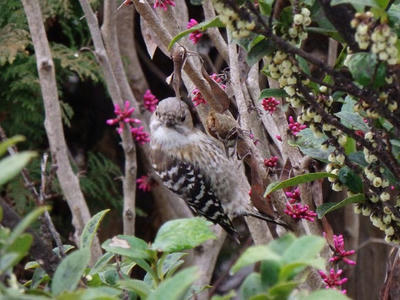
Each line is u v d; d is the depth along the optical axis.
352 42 3.64
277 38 3.60
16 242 3.05
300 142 4.63
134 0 5.83
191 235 3.47
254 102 6.87
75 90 11.70
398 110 3.81
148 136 8.87
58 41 11.12
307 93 3.84
